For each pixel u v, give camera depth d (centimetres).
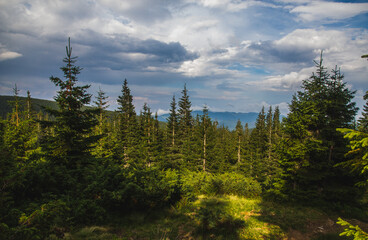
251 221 931
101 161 1313
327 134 1372
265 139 4103
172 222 866
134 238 684
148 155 3478
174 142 3841
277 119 4556
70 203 725
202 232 772
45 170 823
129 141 3988
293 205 1271
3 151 532
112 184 948
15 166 744
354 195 1241
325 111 1409
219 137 6262
